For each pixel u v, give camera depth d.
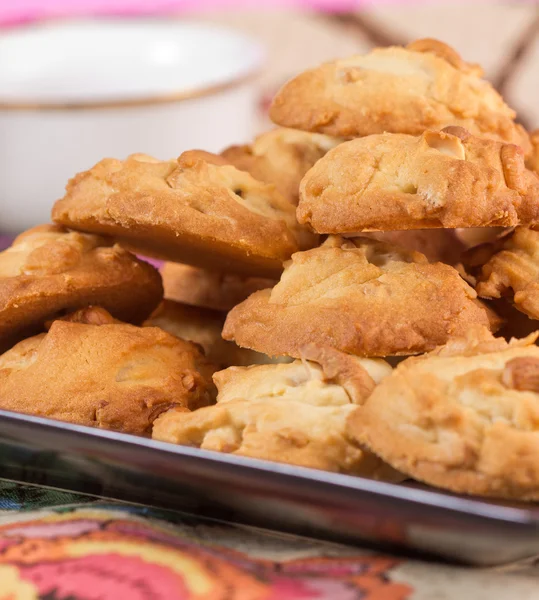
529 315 0.42
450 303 0.41
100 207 0.43
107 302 0.45
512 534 0.37
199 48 0.82
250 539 0.39
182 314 0.47
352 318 0.41
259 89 1.00
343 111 0.44
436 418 0.38
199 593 0.37
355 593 0.37
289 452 0.39
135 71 0.82
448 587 0.37
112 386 0.42
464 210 0.40
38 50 0.81
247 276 0.47
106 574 0.37
